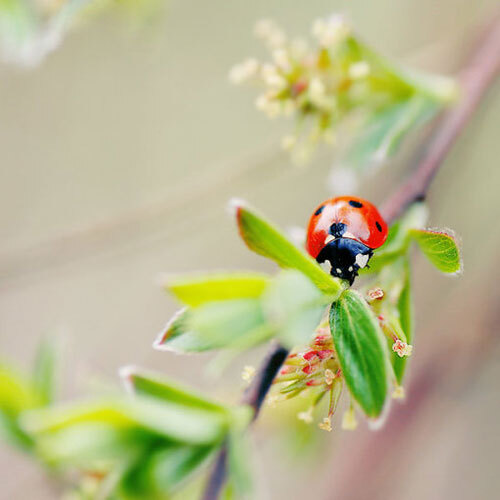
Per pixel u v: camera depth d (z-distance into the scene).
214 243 0.27
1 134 0.31
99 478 0.14
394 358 0.12
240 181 0.19
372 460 0.18
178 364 0.21
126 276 0.30
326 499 0.18
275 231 0.12
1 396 0.14
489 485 0.24
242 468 0.12
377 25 0.23
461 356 0.19
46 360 0.15
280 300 0.11
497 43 0.15
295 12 0.27
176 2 0.28
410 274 0.13
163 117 0.30
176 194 0.19
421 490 0.25
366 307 0.12
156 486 0.12
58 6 0.16
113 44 0.28
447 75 0.17
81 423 0.12
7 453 0.25
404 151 0.17
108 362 0.28
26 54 0.16
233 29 0.28
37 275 0.20
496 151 0.20
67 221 0.31
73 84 0.30
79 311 0.30
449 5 0.21
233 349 0.12
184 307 0.12
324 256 0.13
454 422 0.24
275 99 0.15
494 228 0.20
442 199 0.20
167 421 0.12
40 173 0.31
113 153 0.30
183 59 0.29
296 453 0.18
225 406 0.12
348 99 0.15
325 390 0.12
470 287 0.20
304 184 0.25
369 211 0.13
